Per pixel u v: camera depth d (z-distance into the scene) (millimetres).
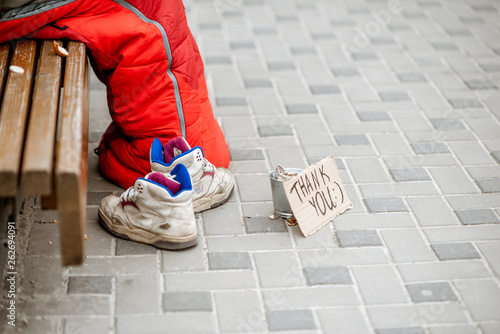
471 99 4445
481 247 2939
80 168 2148
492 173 3562
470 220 3139
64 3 2926
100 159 3479
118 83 3072
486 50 5262
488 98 4461
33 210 3117
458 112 4270
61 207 2086
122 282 2666
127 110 3129
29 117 2502
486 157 3734
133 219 2883
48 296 2566
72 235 2133
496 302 2598
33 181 2029
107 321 2451
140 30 2975
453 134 3986
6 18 2871
